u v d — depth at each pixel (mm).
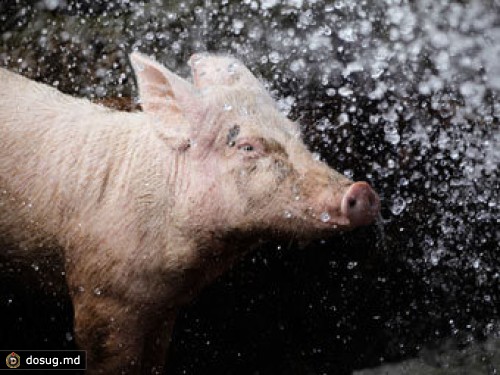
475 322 14555
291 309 14500
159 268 10969
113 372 11688
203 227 10672
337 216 9578
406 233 14102
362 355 14625
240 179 10273
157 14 15156
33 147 11594
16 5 15477
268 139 10234
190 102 10617
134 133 11484
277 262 14031
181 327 14164
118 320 11258
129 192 11008
